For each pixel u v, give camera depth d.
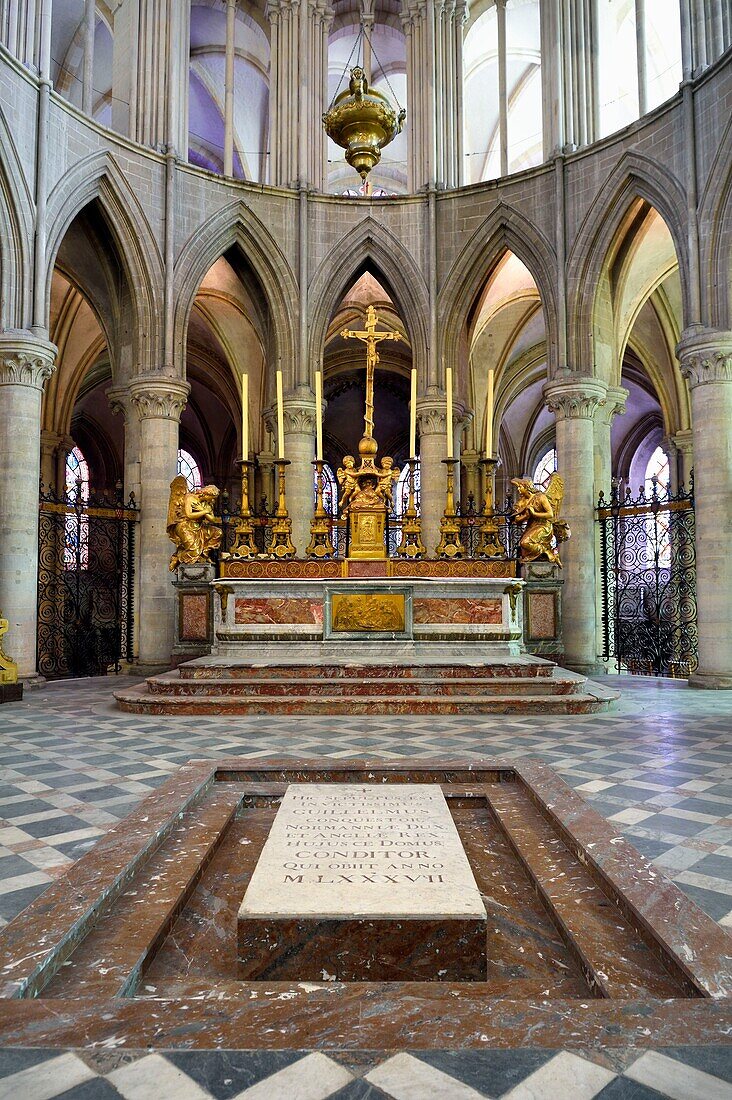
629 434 35.25
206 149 28.53
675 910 3.14
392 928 2.79
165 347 16.53
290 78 18.86
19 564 13.47
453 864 3.28
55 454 24.84
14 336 13.51
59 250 18.31
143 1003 2.42
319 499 11.67
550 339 17.03
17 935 2.89
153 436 16.39
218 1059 2.11
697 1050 2.16
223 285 22.45
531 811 4.77
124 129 17.52
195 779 5.12
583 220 16.47
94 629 20.73
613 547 18.03
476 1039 2.21
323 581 11.00
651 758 7.08
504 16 19.12
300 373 18.22
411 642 11.12
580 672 15.93
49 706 11.12
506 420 33.50
